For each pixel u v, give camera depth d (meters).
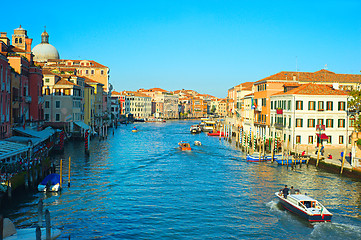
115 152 59.41
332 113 54.81
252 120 74.25
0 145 33.72
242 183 37.00
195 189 34.59
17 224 24.39
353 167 38.78
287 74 70.88
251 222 25.81
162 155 56.66
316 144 54.62
